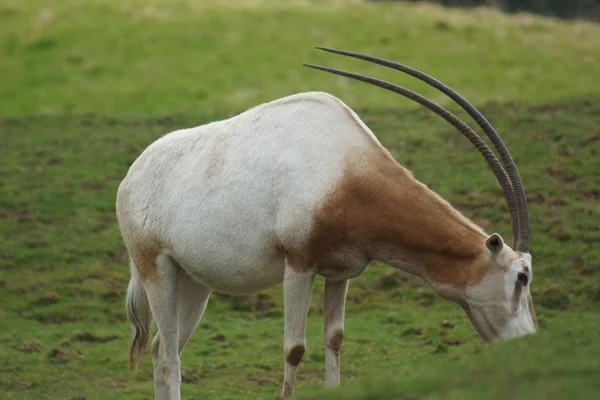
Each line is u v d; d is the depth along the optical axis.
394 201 24.64
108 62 97.81
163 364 28.09
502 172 25.06
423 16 110.75
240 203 25.89
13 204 56.59
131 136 68.25
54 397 34.00
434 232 24.47
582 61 98.69
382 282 47.09
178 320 28.66
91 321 44.03
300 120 26.00
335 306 26.19
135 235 28.52
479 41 103.00
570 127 64.50
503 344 22.30
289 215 24.97
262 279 26.42
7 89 92.69
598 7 172.88
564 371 18.67
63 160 63.22
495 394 17.47
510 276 23.73
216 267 26.69
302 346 25.03
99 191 58.62
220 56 97.19
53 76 95.31
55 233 53.34
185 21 108.00
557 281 44.72
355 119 25.83
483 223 51.28
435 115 70.56
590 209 52.16
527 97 84.12
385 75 89.38
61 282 47.84
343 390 20.11
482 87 87.69
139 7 113.75
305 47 98.56
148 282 28.41
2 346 40.19
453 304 44.44
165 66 95.75
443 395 18.14
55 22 109.19
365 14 110.62
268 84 88.81
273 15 109.56
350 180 24.78
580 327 23.59
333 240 24.78
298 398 20.39
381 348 39.00
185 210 26.98
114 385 35.78
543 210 52.34
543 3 172.25
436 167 59.22
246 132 26.75
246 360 38.38
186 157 27.73
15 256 50.50
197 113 74.94
